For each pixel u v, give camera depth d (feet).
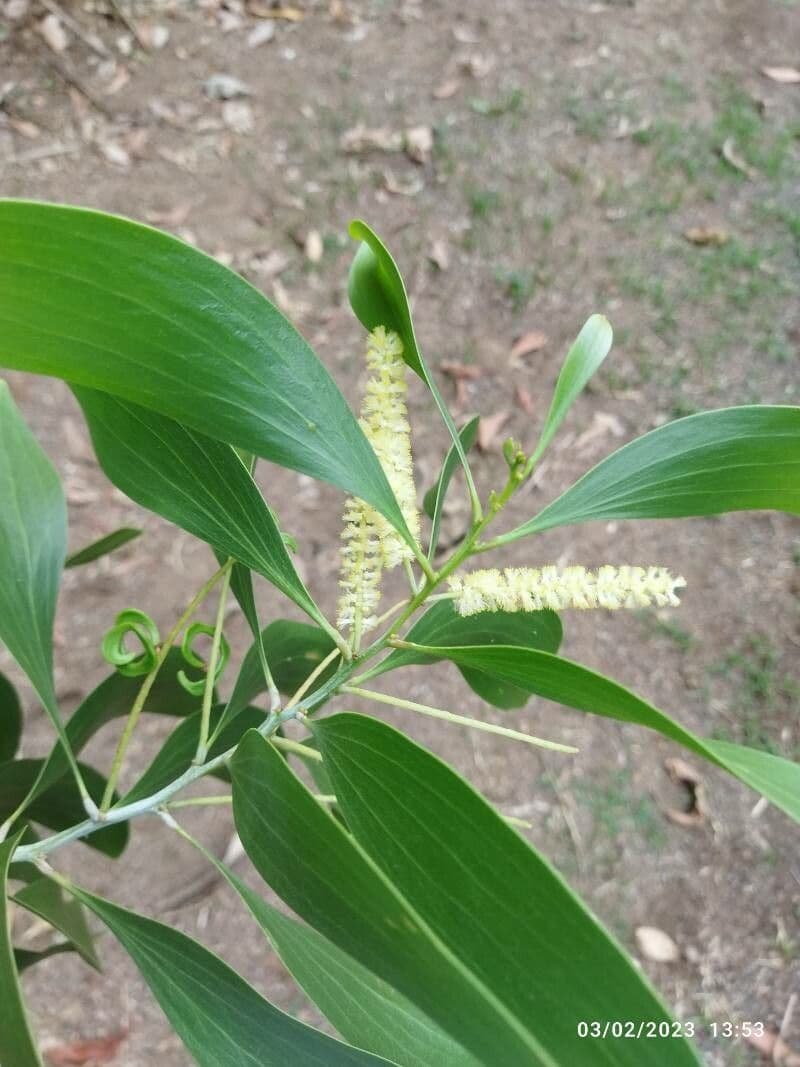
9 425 0.89
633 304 3.72
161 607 2.85
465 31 4.66
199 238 3.68
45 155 3.79
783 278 3.85
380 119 4.22
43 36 4.17
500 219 3.93
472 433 0.95
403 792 0.60
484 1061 0.49
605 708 0.63
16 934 2.29
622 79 4.52
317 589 2.95
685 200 4.07
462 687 2.85
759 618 3.09
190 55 4.30
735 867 2.67
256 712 1.11
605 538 3.18
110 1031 2.24
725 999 2.46
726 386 3.52
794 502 0.74
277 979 2.39
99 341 0.59
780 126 4.40
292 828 0.59
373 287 0.74
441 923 0.55
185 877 2.46
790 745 2.85
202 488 0.77
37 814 1.25
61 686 2.66
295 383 0.63
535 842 2.64
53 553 0.89
